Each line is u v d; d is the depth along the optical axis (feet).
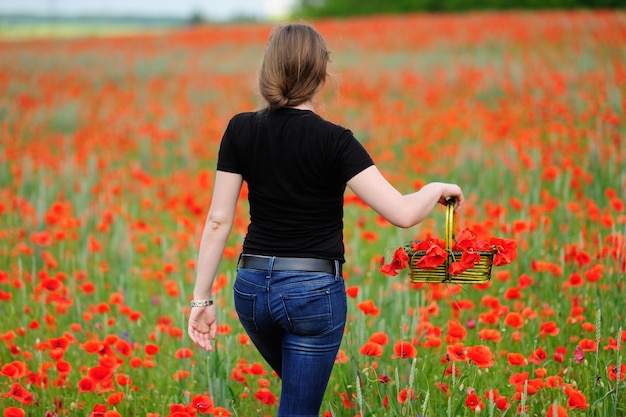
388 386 17.60
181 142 62.03
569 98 66.59
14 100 90.33
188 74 111.04
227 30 187.11
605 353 21.44
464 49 116.37
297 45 14.57
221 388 18.21
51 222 32.17
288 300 14.37
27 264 33.60
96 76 113.91
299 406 14.83
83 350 24.23
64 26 411.34
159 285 31.91
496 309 21.65
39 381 19.77
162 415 20.31
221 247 15.34
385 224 34.30
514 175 43.11
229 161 15.14
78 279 30.68
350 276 29.32
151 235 38.88
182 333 21.80
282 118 14.62
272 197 14.56
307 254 14.40
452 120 61.41
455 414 16.92
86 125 76.33
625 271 23.24
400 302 23.50
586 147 48.16
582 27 120.88
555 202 32.24
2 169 49.93
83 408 20.26
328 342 14.66
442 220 35.83
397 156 57.16
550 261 28.55
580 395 15.55
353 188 14.17
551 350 22.76
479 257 14.40
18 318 27.20
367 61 110.01
